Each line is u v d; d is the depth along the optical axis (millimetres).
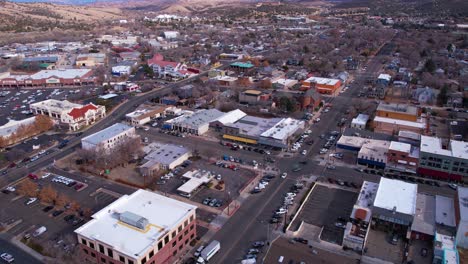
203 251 88688
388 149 131250
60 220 105250
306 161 140000
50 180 127438
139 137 152250
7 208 111062
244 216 106625
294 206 110812
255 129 161625
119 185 123875
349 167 134875
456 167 121625
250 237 97500
